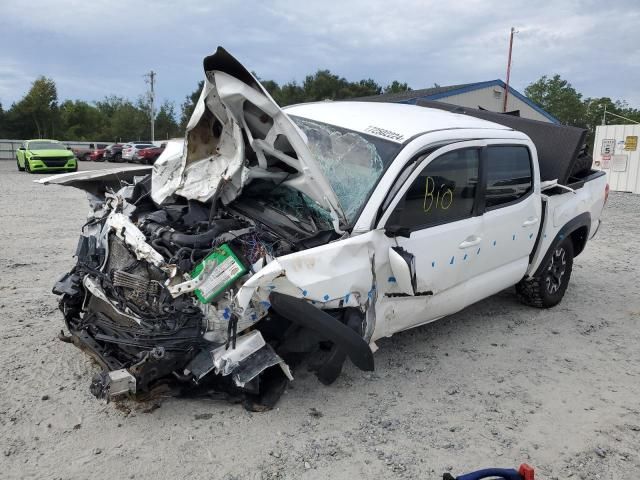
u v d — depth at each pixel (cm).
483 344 493
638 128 1838
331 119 459
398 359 453
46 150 2428
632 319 574
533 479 277
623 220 1235
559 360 467
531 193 517
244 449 321
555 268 589
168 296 336
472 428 357
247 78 329
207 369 328
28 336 459
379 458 320
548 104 6278
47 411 350
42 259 707
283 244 355
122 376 311
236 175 379
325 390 393
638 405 396
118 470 298
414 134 414
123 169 508
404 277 363
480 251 455
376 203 370
